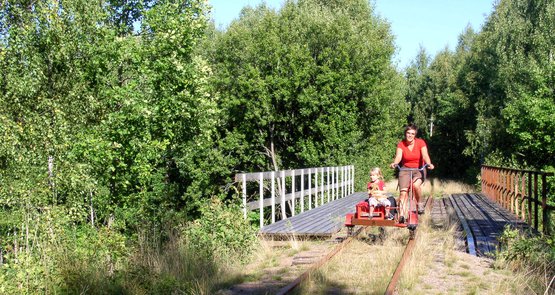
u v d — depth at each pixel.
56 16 16.20
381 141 39.38
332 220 14.97
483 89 51.34
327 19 36.28
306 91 33.16
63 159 14.47
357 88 34.12
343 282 7.93
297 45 33.88
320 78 33.28
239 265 9.52
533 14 42.31
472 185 41.50
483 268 8.91
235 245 10.35
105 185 16.62
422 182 11.12
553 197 23.38
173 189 20.98
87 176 14.54
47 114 15.41
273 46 34.00
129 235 12.05
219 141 33.41
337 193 25.12
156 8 18.70
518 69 39.53
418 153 11.13
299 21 36.91
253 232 10.88
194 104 19.14
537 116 30.98
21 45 15.94
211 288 7.82
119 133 17.02
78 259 8.46
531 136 31.73
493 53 45.00
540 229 13.32
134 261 9.03
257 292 7.57
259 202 14.00
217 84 34.28
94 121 16.97
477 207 20.03
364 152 36.09
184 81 18.45
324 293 7.31
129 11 20.31
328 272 8.48
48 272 7.89
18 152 13.79
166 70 18.12
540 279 7.79
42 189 12.17
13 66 15.78
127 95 17.12
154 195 19.61
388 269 8.41
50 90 16.53
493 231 12.84
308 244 11.40
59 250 8.65
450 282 7.93
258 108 33.97
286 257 10.37
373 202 11.59
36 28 16.30
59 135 15.05
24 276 7.62
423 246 10.29
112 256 9.17
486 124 42.91
